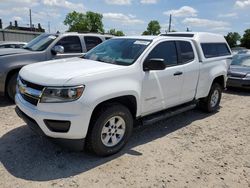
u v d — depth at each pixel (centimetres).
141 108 470
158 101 503
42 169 384
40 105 379
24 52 703
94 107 386
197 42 619
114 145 432
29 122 406
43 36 820
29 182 353
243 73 1012
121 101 446
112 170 392
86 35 838
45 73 403
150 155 446
